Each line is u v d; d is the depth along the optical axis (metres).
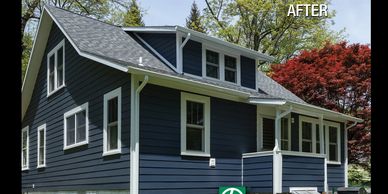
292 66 22.64
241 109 12.45
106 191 10.27
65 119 12.94
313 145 15.20
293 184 11.98
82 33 12.09
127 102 9.80
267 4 26.22
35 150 15.34
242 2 26.44
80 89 12.15
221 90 11.16
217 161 11.38
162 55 12.38
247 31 27.98
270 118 13.60
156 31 12.43
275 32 27.41
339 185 16.33
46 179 14.04
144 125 9.69
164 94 10.23
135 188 9.27
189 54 12.16
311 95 21.75
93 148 11.06
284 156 11.84
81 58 12.24
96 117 11.09
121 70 9.40
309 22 27.12
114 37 12.80
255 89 14.31
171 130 10.27
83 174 11.46
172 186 10.05
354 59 21.84
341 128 16.98
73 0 24.97
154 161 9.76
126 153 9.63
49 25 14.37
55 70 14.01
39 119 15.20
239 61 13.63
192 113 10.97
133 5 27.27
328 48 23.17
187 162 10.54
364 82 20.86
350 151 20.67
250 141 12.58
